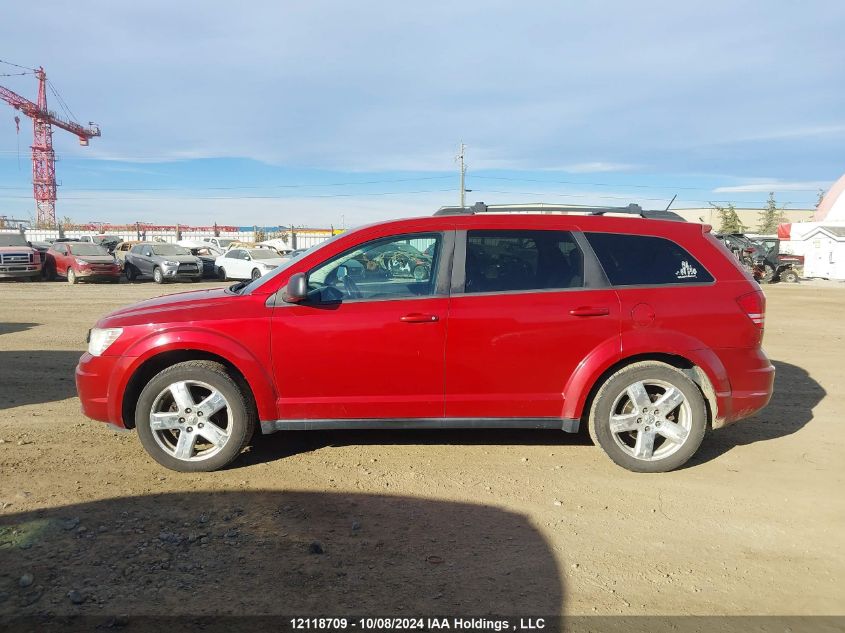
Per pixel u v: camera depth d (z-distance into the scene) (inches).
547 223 181.8
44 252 998.4
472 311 173.3
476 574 127.3
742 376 178.5
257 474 176.1
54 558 129.8
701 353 175.2
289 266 180.1
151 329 173.6
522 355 174.1
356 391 175.2
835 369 322.3
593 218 183.2
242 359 171.2
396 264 178.9
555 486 170.2
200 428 174.6
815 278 1234.0
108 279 930.7
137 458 186.5
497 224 181.0
